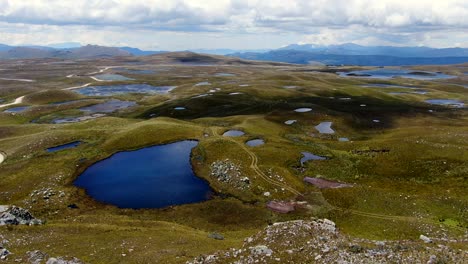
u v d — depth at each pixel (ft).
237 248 112.78
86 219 157.17
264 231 121.90
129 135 304.71
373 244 107.65
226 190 206.80
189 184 216.95
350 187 200.95
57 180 222.28
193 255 103.65
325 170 235.20
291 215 174.81
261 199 193.47
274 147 275.39
